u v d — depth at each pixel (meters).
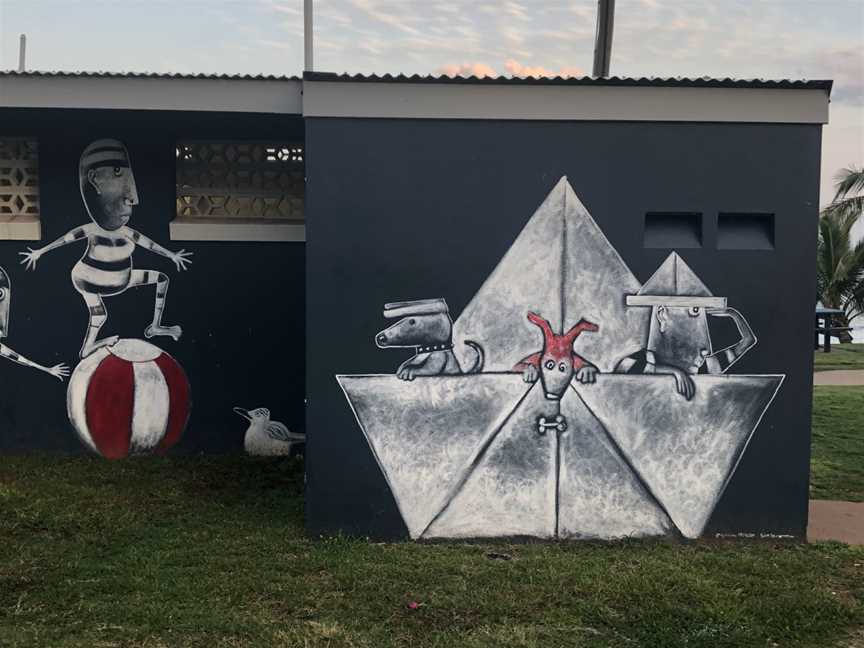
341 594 5.27
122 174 8.38
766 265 6.44
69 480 7.55
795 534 6.53
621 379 6.42
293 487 7.61
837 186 25.41
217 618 4.87
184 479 7.72
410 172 6.29
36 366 8.48
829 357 20.89
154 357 8.53
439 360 6.36
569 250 6.37
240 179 8.58
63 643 4.55
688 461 6.46
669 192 6.37
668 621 5.01
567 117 6.27
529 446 6.40
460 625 4.90
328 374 6.32
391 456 6.37
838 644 4.87
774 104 6.31
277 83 6.68
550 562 5.87
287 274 8.55
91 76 6.62
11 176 8.43
